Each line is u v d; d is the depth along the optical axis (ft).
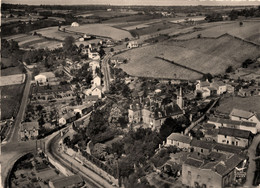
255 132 532.32
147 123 637.71
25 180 529.45
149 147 521.24
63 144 633.20
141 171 465.88
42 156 613.52
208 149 476.54
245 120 558.97
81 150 588.91
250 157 461.78
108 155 558.56
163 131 542.57
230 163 422.00
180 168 451.94
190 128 565.53
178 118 596.70
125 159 510.99
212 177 401.08
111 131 623.36
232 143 504.02
